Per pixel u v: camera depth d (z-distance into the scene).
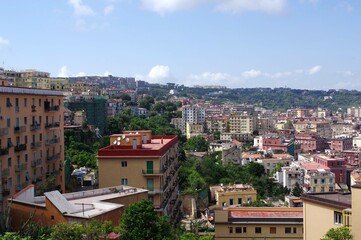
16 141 87.31
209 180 176.12
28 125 91.81
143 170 86.88
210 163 191.88
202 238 59.28
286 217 70.31
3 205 64.69
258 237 69.75
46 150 99.81
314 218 47.41
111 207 59.91
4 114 83.00
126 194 70.19
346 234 39.16
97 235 45.12
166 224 54.94
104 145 188.38
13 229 56.34
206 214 136.25
